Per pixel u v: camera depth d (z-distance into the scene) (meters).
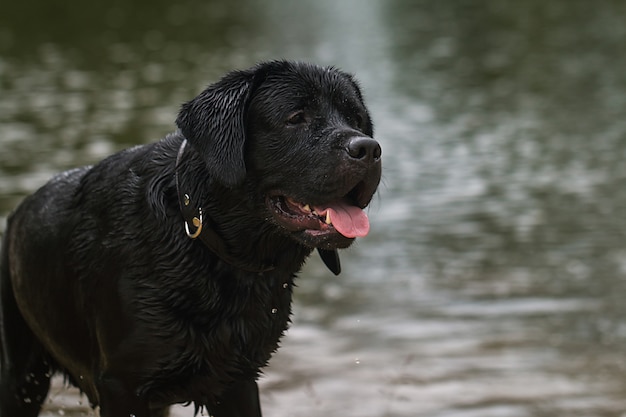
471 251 12.97
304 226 5.82
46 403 8.39
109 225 6.13
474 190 16.42
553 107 25.31
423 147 20.39
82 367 6.56
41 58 37.00
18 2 60.41
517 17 51.59
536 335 9.98
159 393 6.13
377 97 27.95
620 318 10.41
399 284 11.73
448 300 11.12
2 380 7.18
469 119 23.92
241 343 6.08
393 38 44.25
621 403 8.38
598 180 16.94
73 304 6.38
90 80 30.95
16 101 26.42
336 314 10.77
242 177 5.72
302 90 5.88
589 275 11.84
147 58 36.97
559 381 8.88
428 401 8.47
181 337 5.93
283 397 8.56
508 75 31.83
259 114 5.89
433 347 9.73
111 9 59.06
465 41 42.25
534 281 11.66
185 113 5.95
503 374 9.05
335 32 47.28
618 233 13.58
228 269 5.99
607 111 24.34
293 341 9.98
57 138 20.64
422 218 14.70
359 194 5.86
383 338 10.01
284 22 53.03
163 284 5.91
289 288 6.34
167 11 58.94
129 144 19.88
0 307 7.18
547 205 15.28
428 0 65.44
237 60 36.03
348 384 8.84
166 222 5.96
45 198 6.71
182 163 6.01
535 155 19.30
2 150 19.23
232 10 60.56
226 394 6.38
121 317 6.00
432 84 30.28
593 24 46.00
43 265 6.56
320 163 5.73
